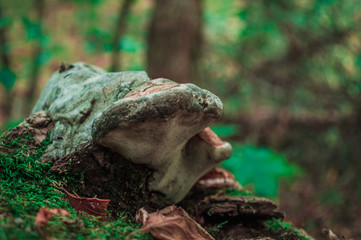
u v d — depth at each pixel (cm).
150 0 676
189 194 199
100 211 139
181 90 125
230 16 591
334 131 488
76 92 164
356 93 477
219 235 170
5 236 100
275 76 523
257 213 175
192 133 149
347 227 345
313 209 393
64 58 647
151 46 489
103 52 618
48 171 148
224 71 603
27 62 604
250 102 552
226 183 210
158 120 127
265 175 346
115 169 152
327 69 504
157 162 152
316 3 463
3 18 507
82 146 147
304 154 501
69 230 116
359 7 473
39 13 586
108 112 126
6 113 586
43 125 162
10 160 145
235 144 484
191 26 482
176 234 127
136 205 159
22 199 130
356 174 452
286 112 511
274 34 533
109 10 706
